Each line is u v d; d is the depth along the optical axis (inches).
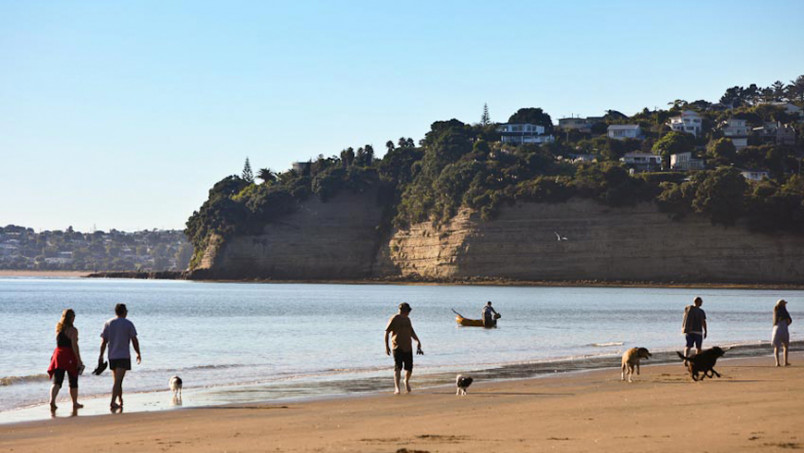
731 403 781.9
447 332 2374.5
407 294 6200.8
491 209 7549.2
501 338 2119.8
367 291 6929.1
